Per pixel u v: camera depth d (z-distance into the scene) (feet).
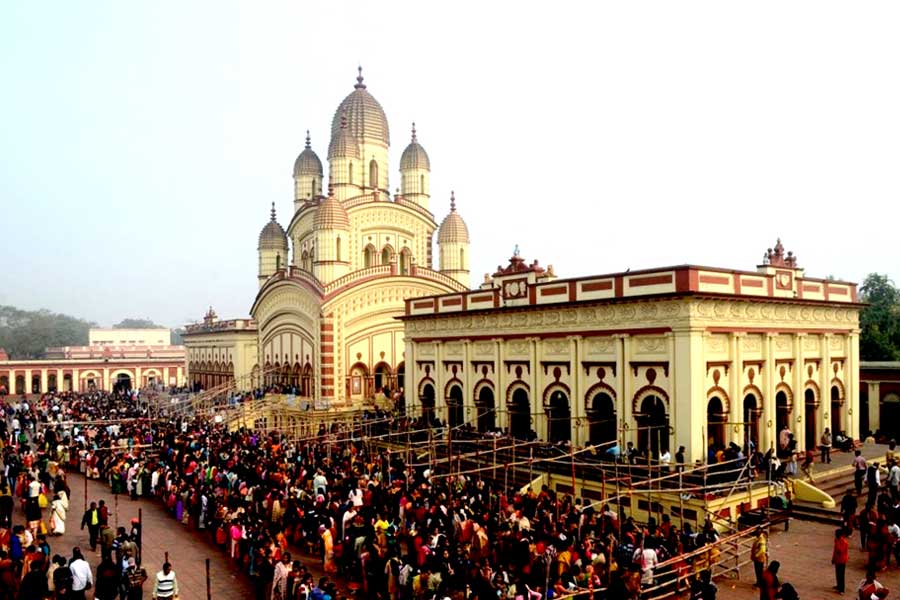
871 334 184.65
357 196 192.13
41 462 103.65
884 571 70.08
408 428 128.98
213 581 70.28
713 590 58.39
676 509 85.87
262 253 230.89
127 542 64.85
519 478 104.83
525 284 119.03
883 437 145.48
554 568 61.26
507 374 123.13
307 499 81.97
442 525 71.92
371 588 62.80
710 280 96.99
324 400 170.71
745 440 101.76
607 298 103.19
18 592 58.95
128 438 127.95
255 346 248.93
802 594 64.80
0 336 593.01
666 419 97.71
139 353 407.03
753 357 103.60
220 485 93.76
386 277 183.52
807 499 91.04
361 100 200.03
